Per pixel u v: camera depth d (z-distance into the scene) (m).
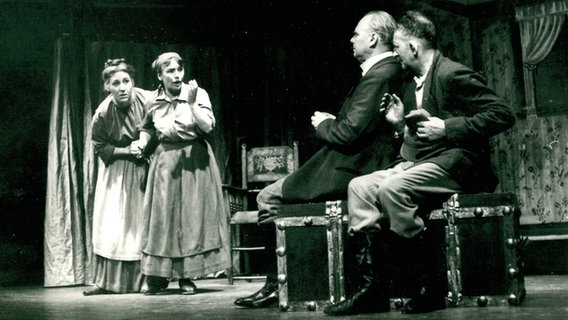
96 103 7.79
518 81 9.03
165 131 4.89
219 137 8.55
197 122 4.85
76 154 7.45
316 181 3.12
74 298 4.79
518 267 2.90
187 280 4.87
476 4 9.23
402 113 3.07
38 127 8.14
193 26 8.49
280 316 2.78
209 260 4.88
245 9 8.53
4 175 7.93
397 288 2.96
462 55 9.30
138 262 5.15
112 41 8.05
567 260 6.36
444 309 2.78
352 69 9.01
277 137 8.83
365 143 3.09
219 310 3.24
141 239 4.89
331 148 3.15
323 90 8.98
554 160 8.76
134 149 5.08
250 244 7.73
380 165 3.09
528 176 8.90
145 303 3.99
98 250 5.14
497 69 9.14
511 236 2.86
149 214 4.91
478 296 2.88
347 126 3.02
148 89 8.20
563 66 8.91
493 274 2.87
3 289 6.57
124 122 5.19
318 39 8.95
